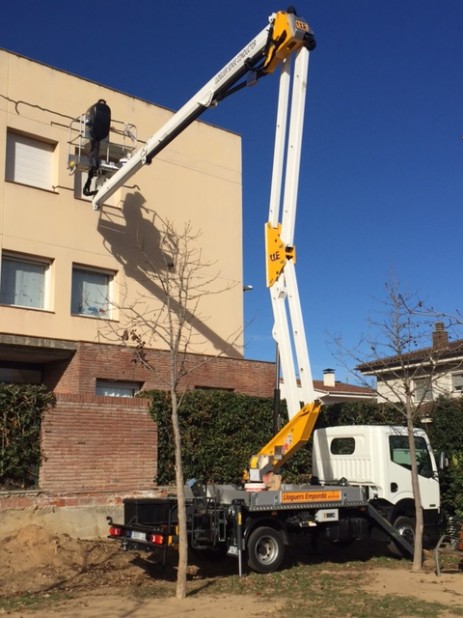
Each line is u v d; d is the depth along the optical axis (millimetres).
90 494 13719
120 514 14008
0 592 9500
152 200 19922
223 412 16531
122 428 14547
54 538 12094
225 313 21141
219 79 13883
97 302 18516
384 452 13461
